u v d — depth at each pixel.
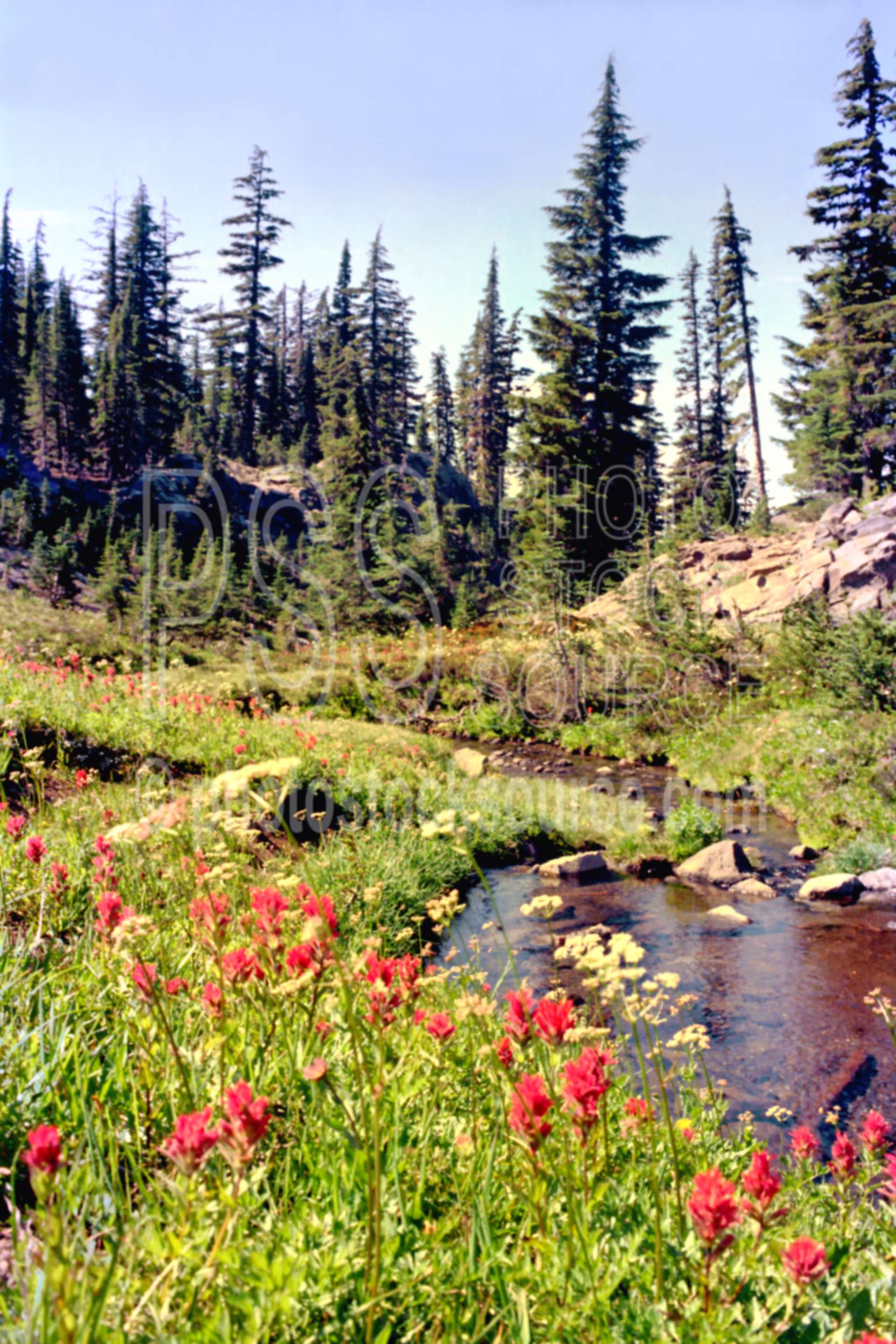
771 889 11.11
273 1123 2.48
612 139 42.28
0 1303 1.73
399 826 11.38
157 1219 1.92
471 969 5.13
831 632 20.66
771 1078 6.00
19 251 64.50
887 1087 5.87
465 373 80.44
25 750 8.59
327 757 12.54
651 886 11.45
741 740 19.70
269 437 67.31
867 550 27.03
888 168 38.28
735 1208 1.74
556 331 41.53
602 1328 1.80
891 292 38.75
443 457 84.00
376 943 2.67
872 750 15.18
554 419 40.19
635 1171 2.50
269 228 64.75
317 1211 2.14
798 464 42.00
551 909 2.53
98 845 4.48
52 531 43.06
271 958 2.62
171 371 62.12
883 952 8.82
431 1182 2.42
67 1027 2.96
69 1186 2.14
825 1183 3.45
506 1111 2.32
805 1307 1.94
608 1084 2.24
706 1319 1.79
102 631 26.64
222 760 10.74
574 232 43.06
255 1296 1.72
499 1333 1.84
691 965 8.44
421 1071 2.74
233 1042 2.74
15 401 56.91
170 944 3.91
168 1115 2.50
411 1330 1.83
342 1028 2.72
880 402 37.97
